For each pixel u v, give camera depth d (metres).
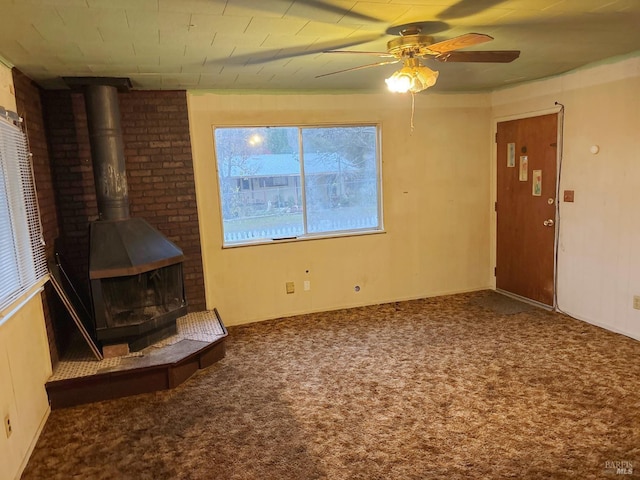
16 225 2.61
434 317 4.47
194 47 2.75
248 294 4.55
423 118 4.89
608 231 3.82
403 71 2.57
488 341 3.81
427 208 5.04
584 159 3.99
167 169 4.17
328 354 3.70
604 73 3.71
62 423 2.82
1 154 2.44
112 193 3.53
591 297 4.05
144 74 3.41
